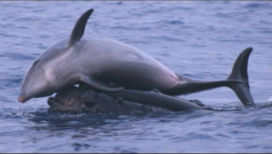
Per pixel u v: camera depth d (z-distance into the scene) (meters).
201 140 40.53
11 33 94.81
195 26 106.44
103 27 103.69
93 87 50.91
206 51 87.56
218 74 73.94
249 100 52.44
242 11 121.44
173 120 47.31
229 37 98.12
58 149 39.12
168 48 88.88
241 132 42.28
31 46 84.75
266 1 131.75
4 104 56.78
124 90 52.34
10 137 43.47
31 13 116.88
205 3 133.50
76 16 114.62
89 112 50.78
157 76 53.44
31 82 51.78
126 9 123.94
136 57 53.31
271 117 46.19
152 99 51.91
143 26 105.00
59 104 51.59
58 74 51.34
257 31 103.00
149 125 45.69
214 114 48.94
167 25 106.50
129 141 40.56
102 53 52.31
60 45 52.97
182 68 76.25
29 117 50.72
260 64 80.56
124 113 50.72
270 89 66.25
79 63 51.53
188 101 52.91
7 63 73.69
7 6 125.62
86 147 39.25
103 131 43.97
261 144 39.00
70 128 45.66
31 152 38.78
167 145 39.44
